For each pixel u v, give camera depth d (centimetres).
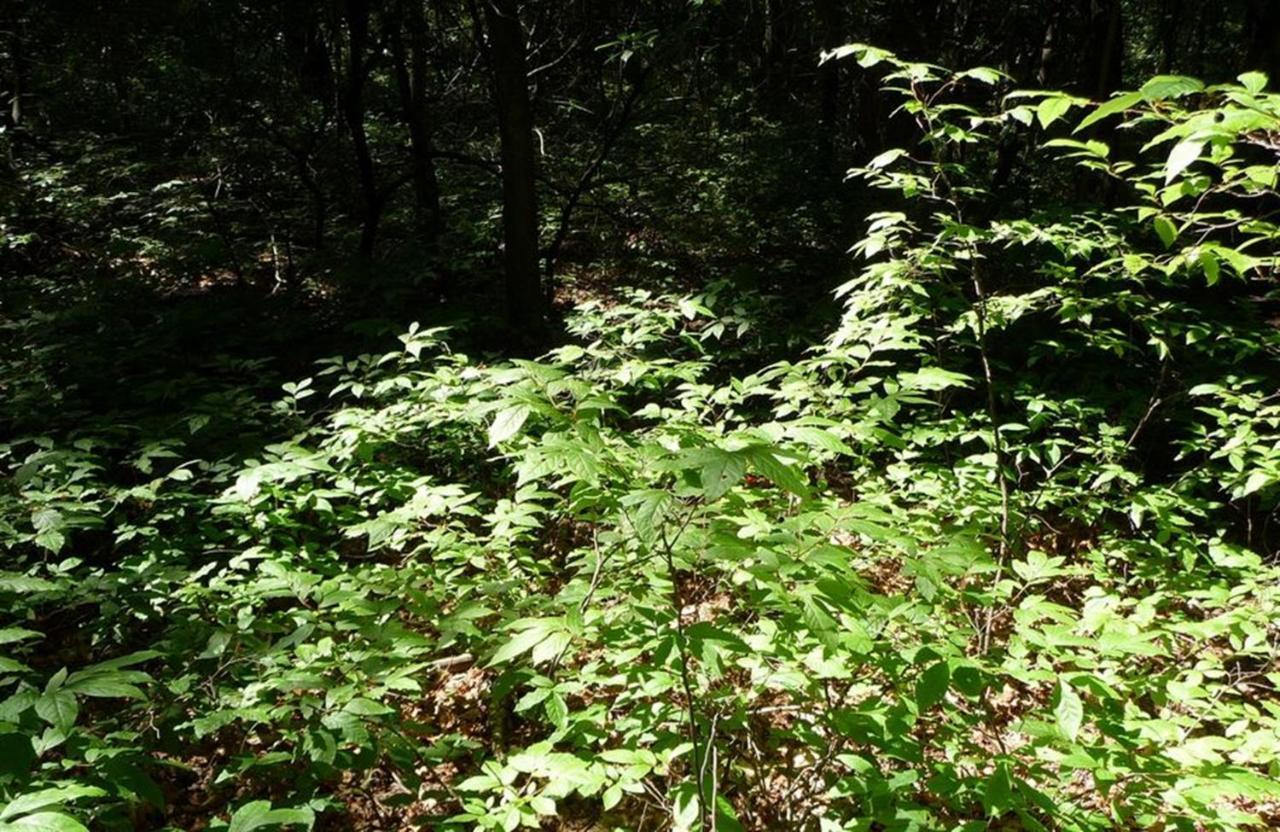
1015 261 677
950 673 198
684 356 676
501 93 800
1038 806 206
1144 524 465
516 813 216
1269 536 495
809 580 212
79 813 212
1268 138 193
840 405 293
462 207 1197
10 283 878
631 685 284
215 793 323
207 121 1116
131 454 462
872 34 899
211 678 270
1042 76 1228
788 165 1231
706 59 1452
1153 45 1448
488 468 540
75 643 413
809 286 873
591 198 1227
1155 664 320
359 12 959
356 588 311
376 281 809
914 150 843
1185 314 541
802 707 268
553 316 904
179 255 995
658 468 167
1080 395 510
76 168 1162
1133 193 838
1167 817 213
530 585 349
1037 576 251
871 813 219
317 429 405
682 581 389
